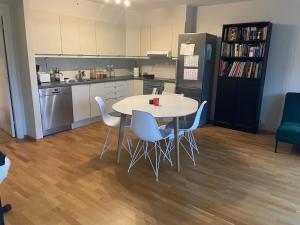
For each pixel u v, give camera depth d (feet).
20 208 7.25
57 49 13.91
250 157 11.10
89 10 15.33
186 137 13.12
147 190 8.30
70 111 14.37
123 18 17.88
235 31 14.30
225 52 14.85
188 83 15.64
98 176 9.21
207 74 15.55
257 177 9.29
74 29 14.65
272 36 13.89
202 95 15.42
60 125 14.01
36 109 12.53
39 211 7.13
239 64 14.35
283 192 8.27
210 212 7.18
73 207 7.34
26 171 9.50
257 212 7.20
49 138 13.21
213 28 16.01
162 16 16.93
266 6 13.80
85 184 8.63
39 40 12.96
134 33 18.37
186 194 8.11
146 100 11.27
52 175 9.22
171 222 6.73
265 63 13.88
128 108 9.66
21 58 12.30
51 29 13.43
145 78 18.16
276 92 14.32
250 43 14.11
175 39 16.58
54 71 15.01
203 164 10.36
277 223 6.73
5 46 12.11
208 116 16.98
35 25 12.66
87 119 15.99
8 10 11.85
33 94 12.27
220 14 15.53
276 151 11.75
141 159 10.74
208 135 14.11
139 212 7.14
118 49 17.94
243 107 14.61
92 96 15.56
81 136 13.65
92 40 15.87
